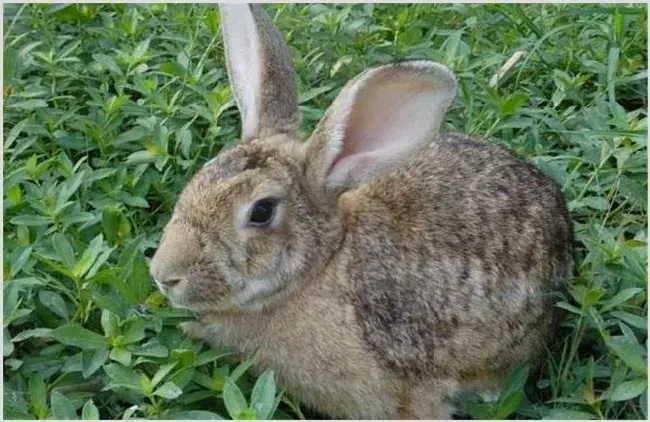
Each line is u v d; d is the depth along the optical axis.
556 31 1.07
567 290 0.79
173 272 0.70
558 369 0.74
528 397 0.76
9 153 0.90
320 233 0.74
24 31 1.08
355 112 0.75
